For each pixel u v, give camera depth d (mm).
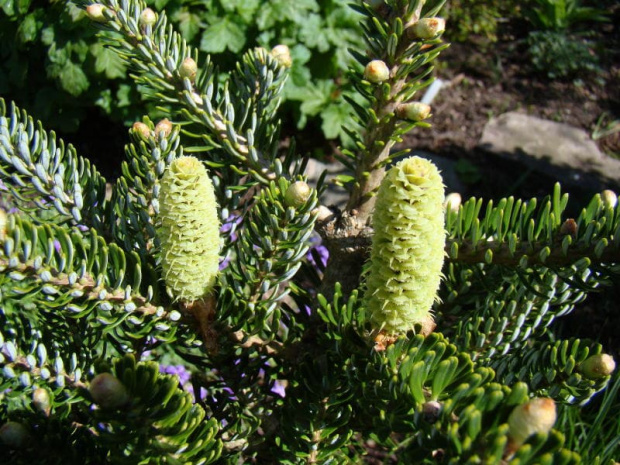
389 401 136
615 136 579
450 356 133
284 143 572
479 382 113
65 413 145
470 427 102
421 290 138
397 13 147
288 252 161
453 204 189
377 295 140
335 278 180
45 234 138
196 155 213
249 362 190
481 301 193
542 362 152
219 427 180
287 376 183
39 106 529
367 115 163
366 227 171
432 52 150
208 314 156
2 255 130
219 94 192
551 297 172
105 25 175
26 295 137
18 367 146
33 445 133
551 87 627
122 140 583
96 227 178
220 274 166
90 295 145
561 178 536
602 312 424
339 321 154
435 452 118
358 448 195
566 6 656
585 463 247
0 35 530
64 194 173
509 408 108
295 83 527
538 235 159
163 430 125
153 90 192
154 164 171
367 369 145
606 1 719
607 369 138
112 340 180
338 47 525
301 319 192
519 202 161
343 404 167
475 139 576
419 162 128
